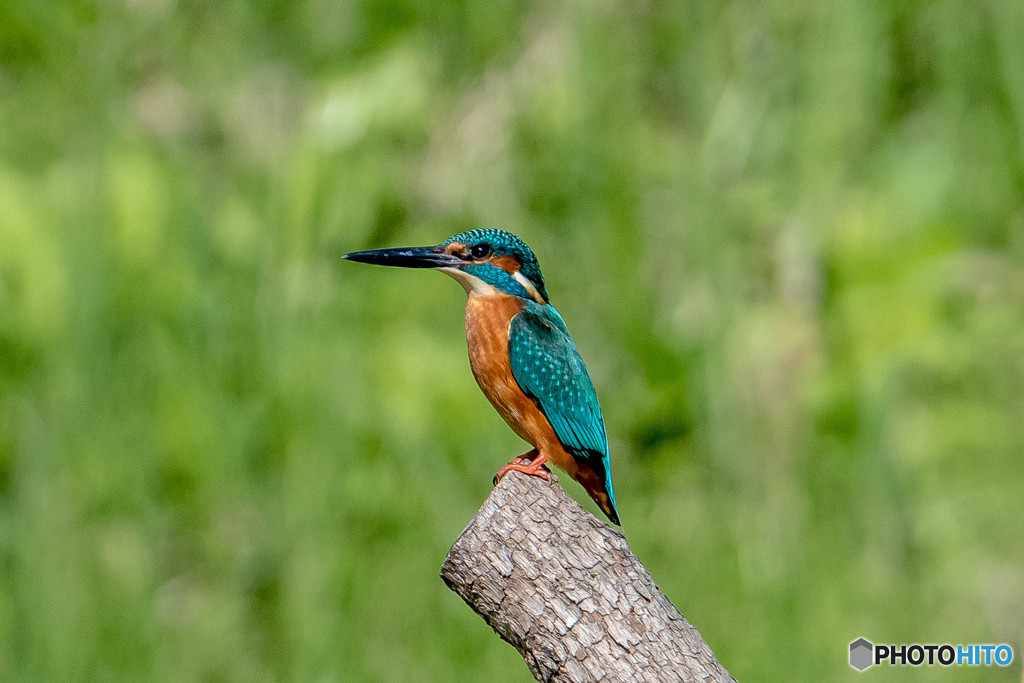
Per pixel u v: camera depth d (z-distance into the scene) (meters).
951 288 13.84
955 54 14.56
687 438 12.73
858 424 12.73
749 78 14.34
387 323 13.38
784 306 13.49
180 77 14.63
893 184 14.34
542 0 14.60
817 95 14.05
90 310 12.63
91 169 13.20
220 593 11.73
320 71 14.67
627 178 13.68
